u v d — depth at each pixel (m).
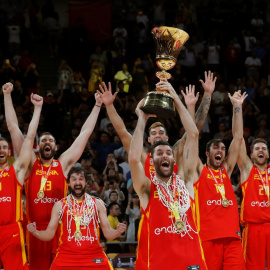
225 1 18.73
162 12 17.94
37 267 6.68
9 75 15.09
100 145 12.52
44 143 6.77
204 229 6.61
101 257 6.21
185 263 4.99
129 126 13.50
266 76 17.02
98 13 18.03
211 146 6.83
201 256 5.10
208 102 6.54
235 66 16.95
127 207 10.02
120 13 18.20
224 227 6.55
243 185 7.15
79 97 14.41
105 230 6.29
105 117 13.89
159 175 5.20
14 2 18.16
